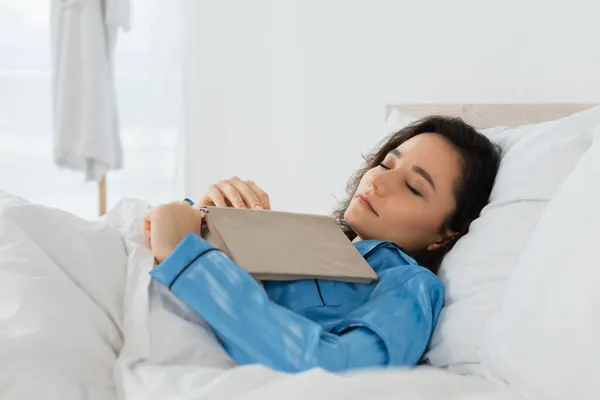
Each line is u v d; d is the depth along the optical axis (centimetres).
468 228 113
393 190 112
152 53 256
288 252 95
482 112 160
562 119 114
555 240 77
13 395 71
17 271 81
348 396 66
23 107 256
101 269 89
